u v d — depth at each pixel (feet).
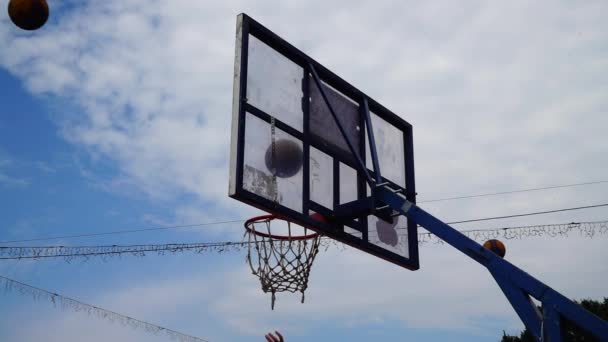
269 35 18.20
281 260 20.26
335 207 18.38
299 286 20.06
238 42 17.43
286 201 17.08
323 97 19.19
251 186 16.24
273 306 19.76
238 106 16.66
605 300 44.06
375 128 21.27
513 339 45.75
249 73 17.38
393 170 21.33
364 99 20.85
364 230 19.35
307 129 18.42
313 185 18.02
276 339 17.33
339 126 19.21
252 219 20.88
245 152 16.42
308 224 17.49
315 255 20.16
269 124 17.34
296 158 17.76
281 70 18.42
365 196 19.29
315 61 19.49
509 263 16.12
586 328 14.88
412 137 22.41
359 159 19.16
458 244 16.85
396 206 18.11
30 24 15.20
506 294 15.92
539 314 15.58
